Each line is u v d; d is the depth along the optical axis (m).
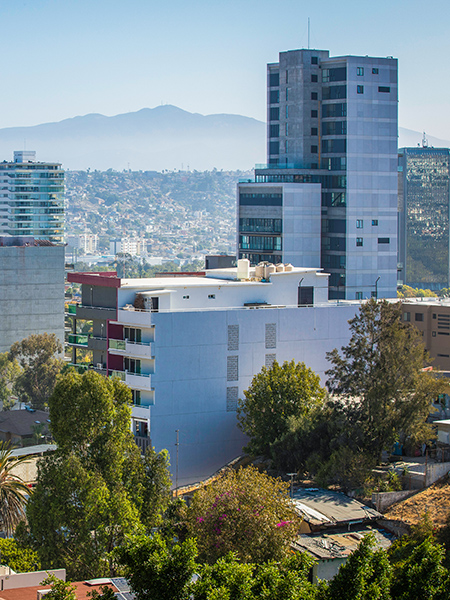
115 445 73.00
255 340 110.44
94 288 117.12
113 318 113.81
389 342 93.44
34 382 184.12
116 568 65.06
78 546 66.69
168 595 45.25
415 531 68.50
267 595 45.91
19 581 54.44
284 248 198.00
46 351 191.62
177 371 105.50
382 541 70.62
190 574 46.00
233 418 108.44
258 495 68.19
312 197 199.88
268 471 93.62
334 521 73.00
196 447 106.38
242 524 66.44
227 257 190.38
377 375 92.19
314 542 69.56
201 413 106.75
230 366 108.69
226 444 107.94
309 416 95.31
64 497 68.25
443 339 139.62
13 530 76.00
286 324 112.62
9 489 75.81
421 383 91.19
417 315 142.50
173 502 76.88
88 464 72.38
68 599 44.56
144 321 104.69
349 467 83.06
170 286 112.19
